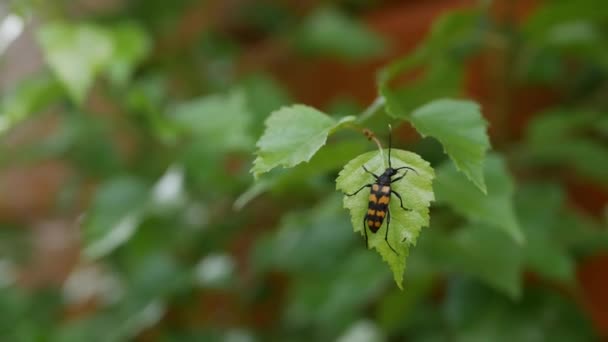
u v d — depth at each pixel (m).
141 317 0.64
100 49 0.51
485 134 0.40
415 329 0.63
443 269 0.51
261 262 0.66
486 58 0.75
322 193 0.57
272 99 0.61
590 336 0.54
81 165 0.75
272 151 0.39
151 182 0.67
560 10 0.54
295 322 0.71
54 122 0.85
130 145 0.77
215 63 0.84
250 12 1.03
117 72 0.52
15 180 1.11
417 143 0.61
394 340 0.65
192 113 0.57
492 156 0.46
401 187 0.38
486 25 0.62
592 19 0.57
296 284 0.65
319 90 0.92
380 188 0.38
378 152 0.39
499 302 0.56
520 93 0.77
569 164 0.67
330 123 0.39
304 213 0.53
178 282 0.65
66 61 0.50
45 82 0.52
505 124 0.66
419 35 0.86
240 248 0.79
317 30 0.79
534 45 0.60
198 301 0.74
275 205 0.71
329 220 0.63
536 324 0.54
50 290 0.85
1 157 0.78
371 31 0.88
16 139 0.85
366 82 0.88
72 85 0.50
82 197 0.86
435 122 0.40
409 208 0.38
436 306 0.66
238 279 0.75
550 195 0.55
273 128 0.39
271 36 1.04
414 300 0.56
